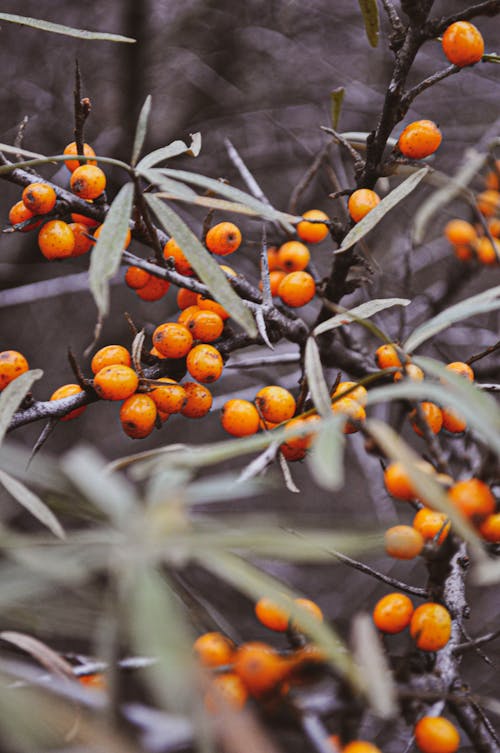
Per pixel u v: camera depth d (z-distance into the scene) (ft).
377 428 0.65
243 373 1.27
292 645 0.69
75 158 0.75
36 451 0.79
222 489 0.66
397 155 0.83
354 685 0.64
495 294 0.72
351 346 0.99
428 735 0.69
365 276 0.96
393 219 1.59
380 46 1.77
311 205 1.63
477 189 1.11
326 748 0.65
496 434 0.64
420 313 1.28
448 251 1.53
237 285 0.88
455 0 1.74
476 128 1.70
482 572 0.63
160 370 0.83
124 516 0.63
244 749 0.59
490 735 0.72
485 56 0.79
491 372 1.10
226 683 0.67
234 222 1.48
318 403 0.72
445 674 0.72
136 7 1.69
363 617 0.64
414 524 0.74
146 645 0.59
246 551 0.68
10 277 1.70
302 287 0.89
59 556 0.63
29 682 0.64
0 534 0.64
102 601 0.67
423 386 0.66
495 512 0.68
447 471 0.70
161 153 0.78
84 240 0.86
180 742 0.63
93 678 0.70
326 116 1.77
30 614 0.66
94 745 0.61
